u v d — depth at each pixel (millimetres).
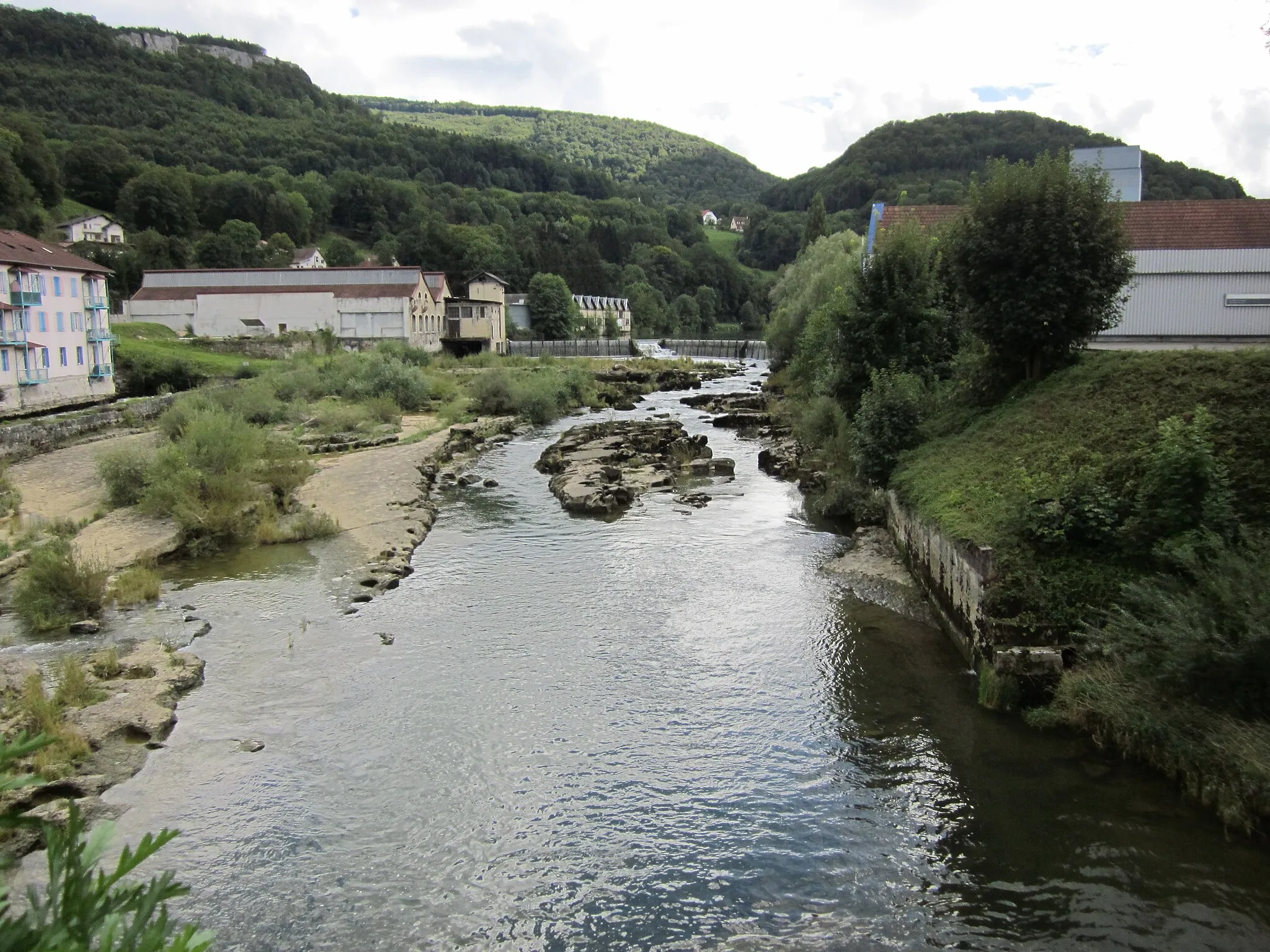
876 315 30062
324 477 32438
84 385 53344
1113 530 14758
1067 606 14281
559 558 23469
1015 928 9391
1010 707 14000
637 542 25016
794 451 37969
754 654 16875
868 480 26516
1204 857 10328
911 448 24688
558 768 12867
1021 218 21812
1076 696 13391
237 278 84812
